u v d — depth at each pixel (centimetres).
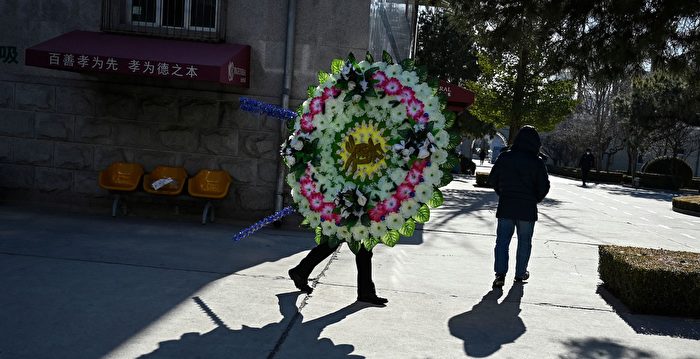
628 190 3375
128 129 1055
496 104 2522
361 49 1035
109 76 1049
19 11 1052
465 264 814
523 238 714
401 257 834
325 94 545
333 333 491
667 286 595
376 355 447
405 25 1909
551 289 693
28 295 539
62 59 929
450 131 545
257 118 1044
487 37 938
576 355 471
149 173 1060
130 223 968
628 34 807
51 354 411
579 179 4706
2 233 805
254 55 1037
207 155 1054
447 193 2125
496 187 723
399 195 524
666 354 484
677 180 3869
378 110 534
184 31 1053
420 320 542
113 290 573
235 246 834
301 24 1034
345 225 526
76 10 1048
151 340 449
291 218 1051
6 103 1065
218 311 530
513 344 490
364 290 581
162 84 1046
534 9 855
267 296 588
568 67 873
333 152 540
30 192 1076
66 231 854
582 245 1047
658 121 3944
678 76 853
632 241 1149
